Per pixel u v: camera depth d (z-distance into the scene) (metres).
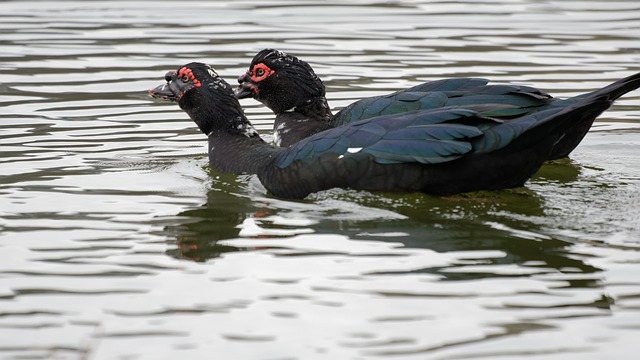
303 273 10.70
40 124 17.39
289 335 9.32
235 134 15.38
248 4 26.81
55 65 21.09
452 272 10.66
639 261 10.90
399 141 13.16
